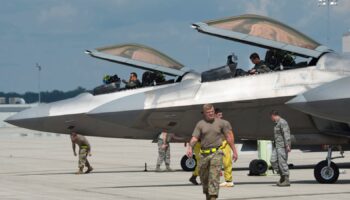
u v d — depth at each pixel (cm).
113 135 6956
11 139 16962
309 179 5694
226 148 5128
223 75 5772
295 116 5656
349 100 4766
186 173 6619
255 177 6031
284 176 5072
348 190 4766
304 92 5006
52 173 6631
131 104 5691
